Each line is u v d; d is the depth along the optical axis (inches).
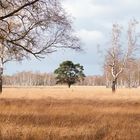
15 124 572.4
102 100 1380.4
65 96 1752.0
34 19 669.9
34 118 673.0
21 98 1496.1
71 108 899.4
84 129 523.8
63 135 474.9
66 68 4239.7
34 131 491.5
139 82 5467.5
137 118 701.3
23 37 678.5
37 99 1414.9
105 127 552.1
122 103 1154.7
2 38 669.9
